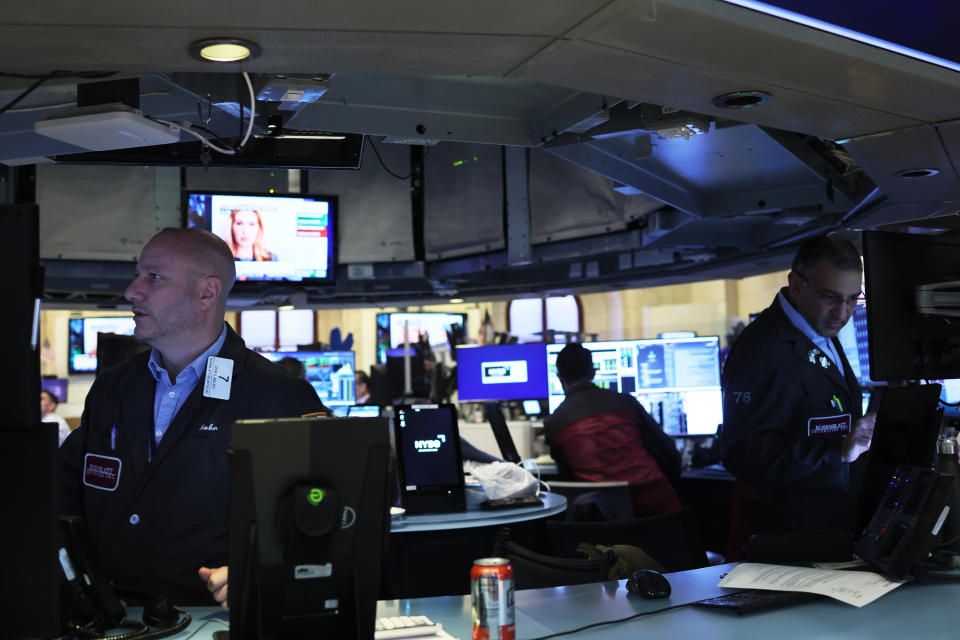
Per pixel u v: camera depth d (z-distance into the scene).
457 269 5.82
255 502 1.23
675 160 3.77
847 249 2.40
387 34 1.80
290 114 3.13
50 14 1.62
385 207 5.91
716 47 1.94
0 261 1.29
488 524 2.86
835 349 2.63
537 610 1.64
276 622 1.24
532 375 5.21
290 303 6.20
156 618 1.54
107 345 2.87
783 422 2.40
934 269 2.17
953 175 3.07
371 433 1.28
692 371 4.92
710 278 5.55
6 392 1.29
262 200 5.19
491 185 5.56
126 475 1.90
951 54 2.22
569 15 1.74
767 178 4.05
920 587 1.78
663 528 2.66
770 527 2.46
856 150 2.83
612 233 5.07
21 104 2.40
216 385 1.91
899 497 1.89
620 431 3.73
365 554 1.28
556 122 3.27
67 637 1.44
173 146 3.13
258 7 1.63
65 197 5.35
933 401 2.03
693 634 1.48
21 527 1.31
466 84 3.08
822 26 1.92
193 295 1.92
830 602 1.68
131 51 1.82
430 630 1.48
